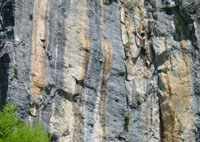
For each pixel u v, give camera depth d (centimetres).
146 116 4447
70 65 4228
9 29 4231
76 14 4350
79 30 4325
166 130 4503
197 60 4588
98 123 4222
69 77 4203
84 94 4225
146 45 4609
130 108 4391
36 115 4088
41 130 3962
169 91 4553
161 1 4719
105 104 4275
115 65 4378
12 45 4181
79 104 4203
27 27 4219
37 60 4175
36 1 4288
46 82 4156
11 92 4078
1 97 4125
